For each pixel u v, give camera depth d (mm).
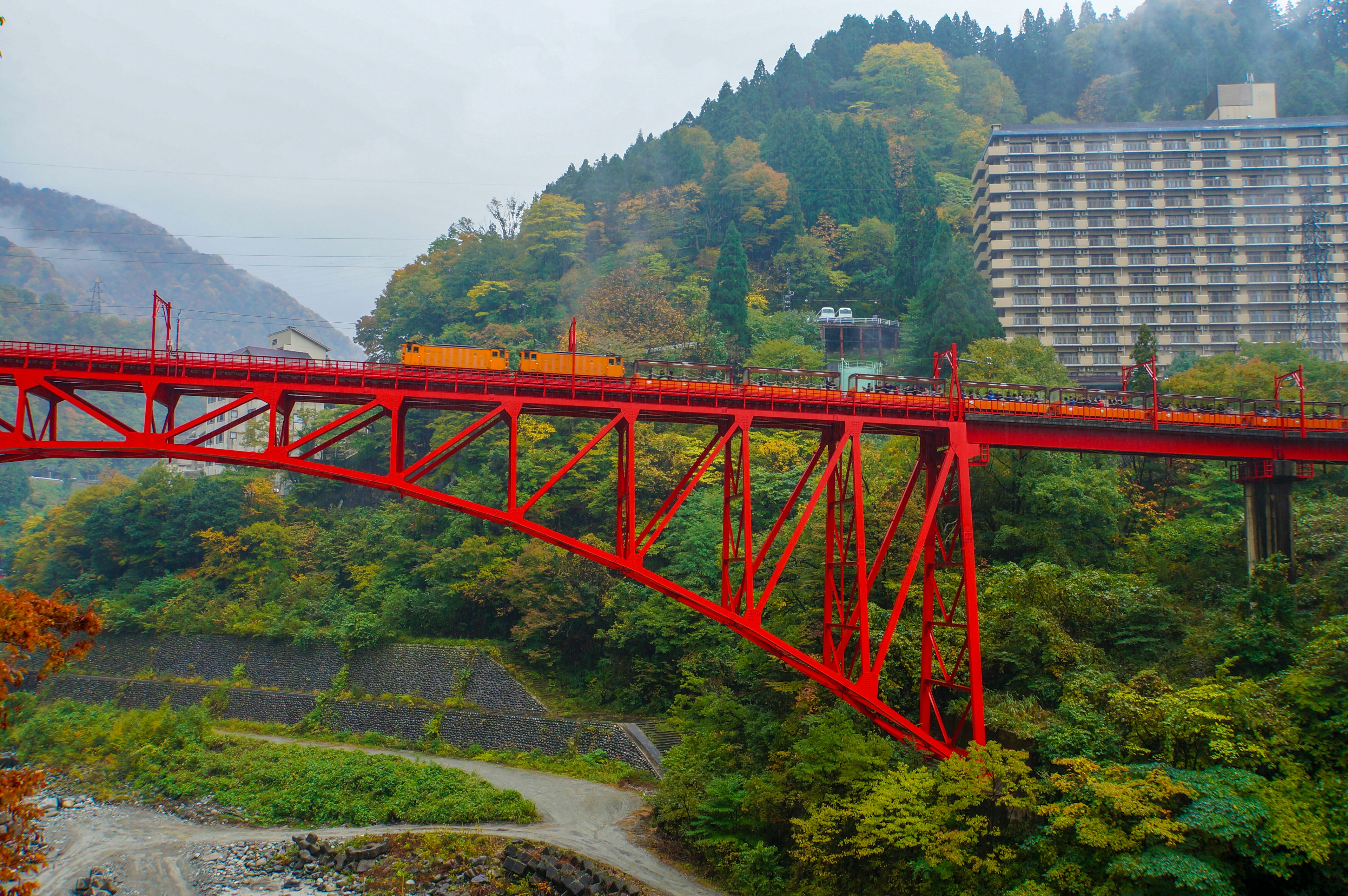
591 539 73188
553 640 73188
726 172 139375
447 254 144250
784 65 185875
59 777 63562
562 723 66188
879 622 48281
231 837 51969
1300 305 120125
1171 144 127875
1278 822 30297
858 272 127250
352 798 55906
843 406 42469
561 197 138250
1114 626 46688
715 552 68812
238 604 87625
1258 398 67125
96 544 102562
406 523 90875
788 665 49594
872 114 171375
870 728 43938
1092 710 38688
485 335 112188
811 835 39188
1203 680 41125
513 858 45500
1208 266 124125
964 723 40812
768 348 97750
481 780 58469
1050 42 192125
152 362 37969
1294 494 58844
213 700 78625
